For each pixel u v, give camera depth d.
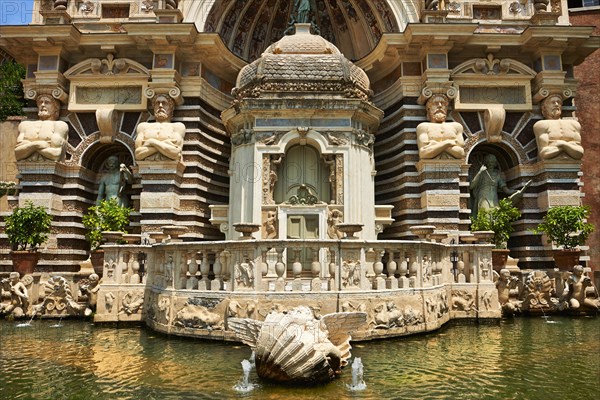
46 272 17.31
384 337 10.52
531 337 11.37
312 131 15.98
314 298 10.07
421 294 11.38
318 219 15.73
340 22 22.64
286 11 22.59
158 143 17.42
